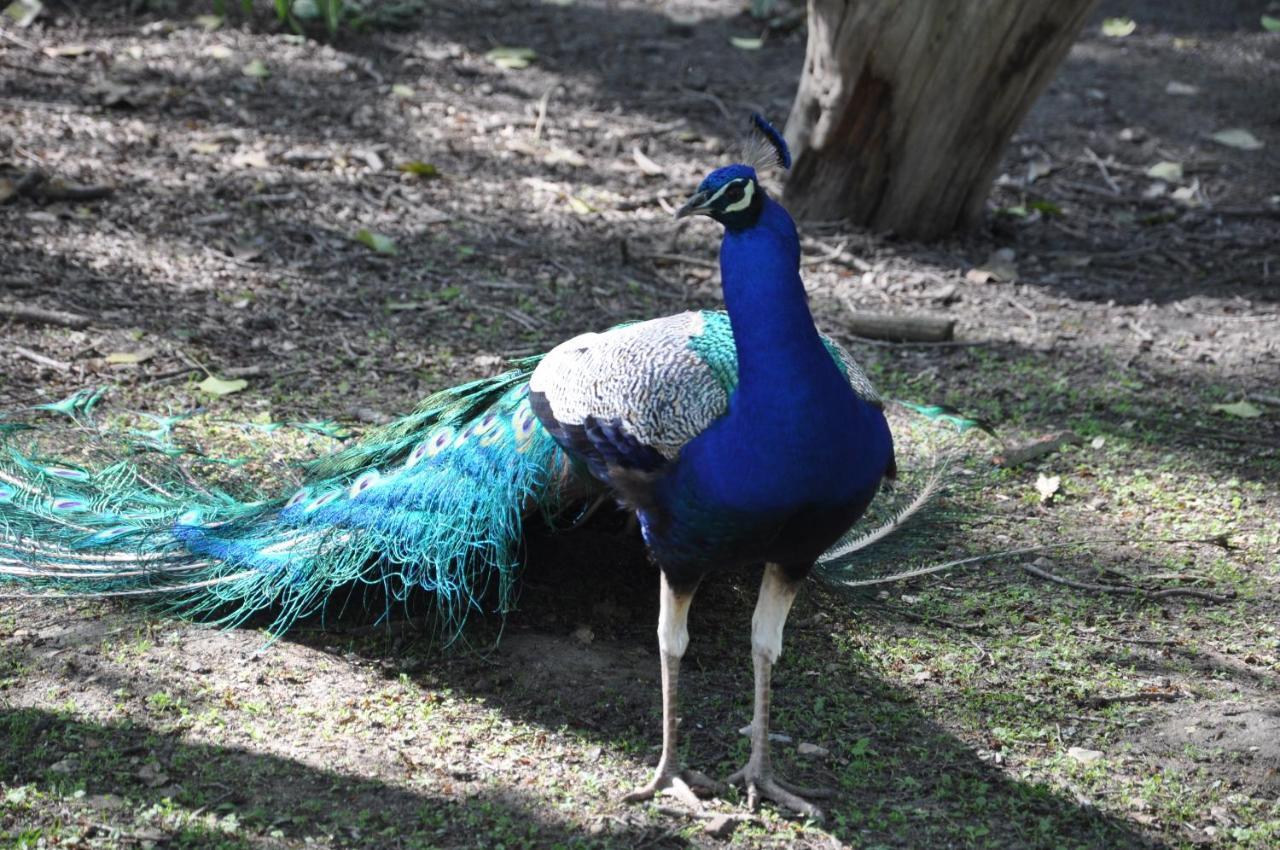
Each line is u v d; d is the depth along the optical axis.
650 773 5.73
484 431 6.48
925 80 11.59
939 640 6.88
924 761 5.92
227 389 8.67
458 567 6.33
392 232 11.34
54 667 6.05
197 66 13.79
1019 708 6.33
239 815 5.18
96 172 11.39
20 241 10.21
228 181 11.63
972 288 11.48
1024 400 9.54
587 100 14.48
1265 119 15.17
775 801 5.55
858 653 6.73
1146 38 17.14
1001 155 12.23
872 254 11.94
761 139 5.20
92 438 7.68
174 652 6.25
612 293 10.72
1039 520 8.05
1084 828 5.50
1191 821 5.57
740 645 6.79
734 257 5.04
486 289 10.59
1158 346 10.55
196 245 10.62
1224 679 6.60
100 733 5.61
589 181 12.73
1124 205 13.36
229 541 6.61
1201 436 9.14
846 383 5.20
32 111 12.24
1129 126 14.90
